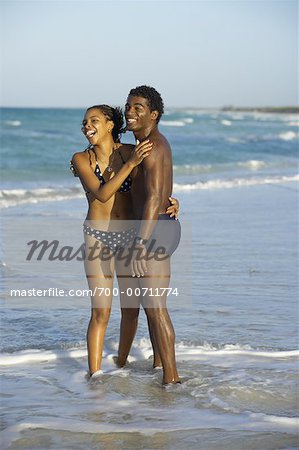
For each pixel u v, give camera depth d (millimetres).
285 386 8289
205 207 25516
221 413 7461
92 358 8789
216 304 12195
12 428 7031
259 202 27422
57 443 6699
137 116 8336
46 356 9555
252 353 9648
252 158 56281
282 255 16672
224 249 17203
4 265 14547
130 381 8523
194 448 6582
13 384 8477
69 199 27125
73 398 7984
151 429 7016
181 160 51500
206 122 131875
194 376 8688
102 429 7023
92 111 8516
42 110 137375
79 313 11703
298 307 12141
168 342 8383
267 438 6793
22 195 27797
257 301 12469
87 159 8547
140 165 8406
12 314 11539
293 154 63375
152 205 8094
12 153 50750
